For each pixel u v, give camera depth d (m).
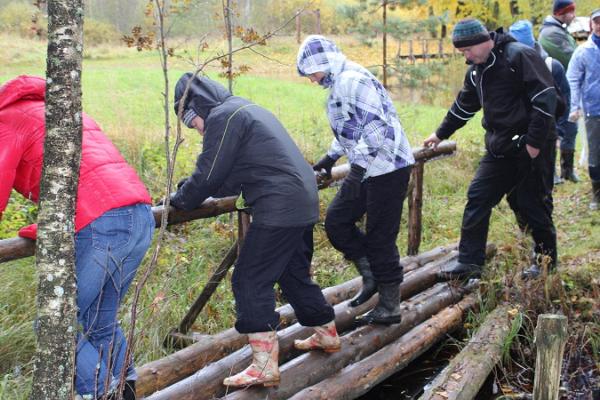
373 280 4.48
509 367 4.52
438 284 5.35
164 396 3.40
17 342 4.11
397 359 4.18
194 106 3.32
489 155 5.33
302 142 8.38
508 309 4.89
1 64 19.41
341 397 3.76
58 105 2.22
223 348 3.98
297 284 3.76
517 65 4.89
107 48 24.75
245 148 3.29
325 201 6.86
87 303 2.92
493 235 6.72
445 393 3.79
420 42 24.58
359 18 12.66
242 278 3.41
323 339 3.93
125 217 2.93
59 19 2.18
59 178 2.25
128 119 10.97
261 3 12.44
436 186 8.26
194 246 5.79
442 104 15.04
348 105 3.88
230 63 5.30
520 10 17.48
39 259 2.29
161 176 6.95
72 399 2.37
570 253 6.28
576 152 10.61
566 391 4.36
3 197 2.82
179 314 4.59
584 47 7.39
